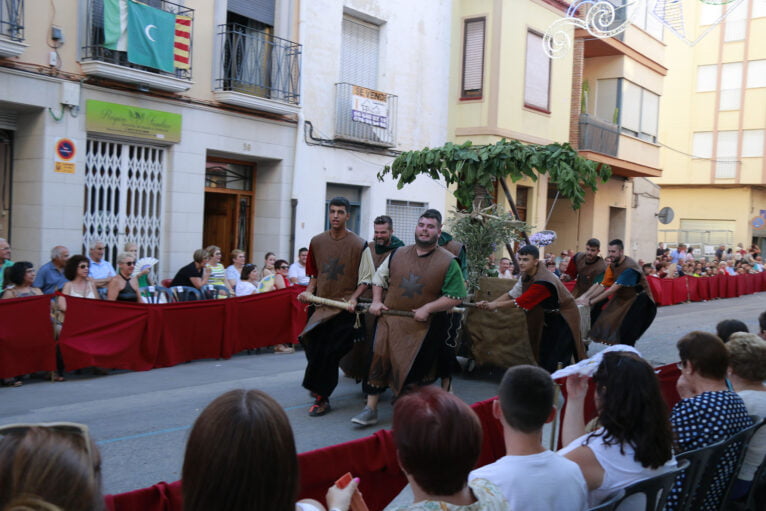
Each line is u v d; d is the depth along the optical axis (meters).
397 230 15.29
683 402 3.36
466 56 16.44
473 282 7.59
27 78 9.06
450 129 16.64
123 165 10.46
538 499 2.38
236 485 1.56
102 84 9.88
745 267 22.91
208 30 11.34
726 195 31.91
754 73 30.44
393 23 14.73
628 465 2.73
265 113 12.29
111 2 9.67
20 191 9.63
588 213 20.66
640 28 21.30
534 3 16.98
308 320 6.13
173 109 10.86
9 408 5.98
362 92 13.99
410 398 2.04
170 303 8.04
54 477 1.31
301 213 13.05
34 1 9.08
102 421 5.71
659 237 33.41
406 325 5.62
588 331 8.34
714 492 3.30
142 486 4.37
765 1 30.06
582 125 18.95
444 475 1.92
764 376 3.72
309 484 3.07
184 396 6.67
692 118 31.95
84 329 7.27
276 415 1.66
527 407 2.46
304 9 12.78
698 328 13.03
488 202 9.06
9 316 6.69
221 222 12.66
